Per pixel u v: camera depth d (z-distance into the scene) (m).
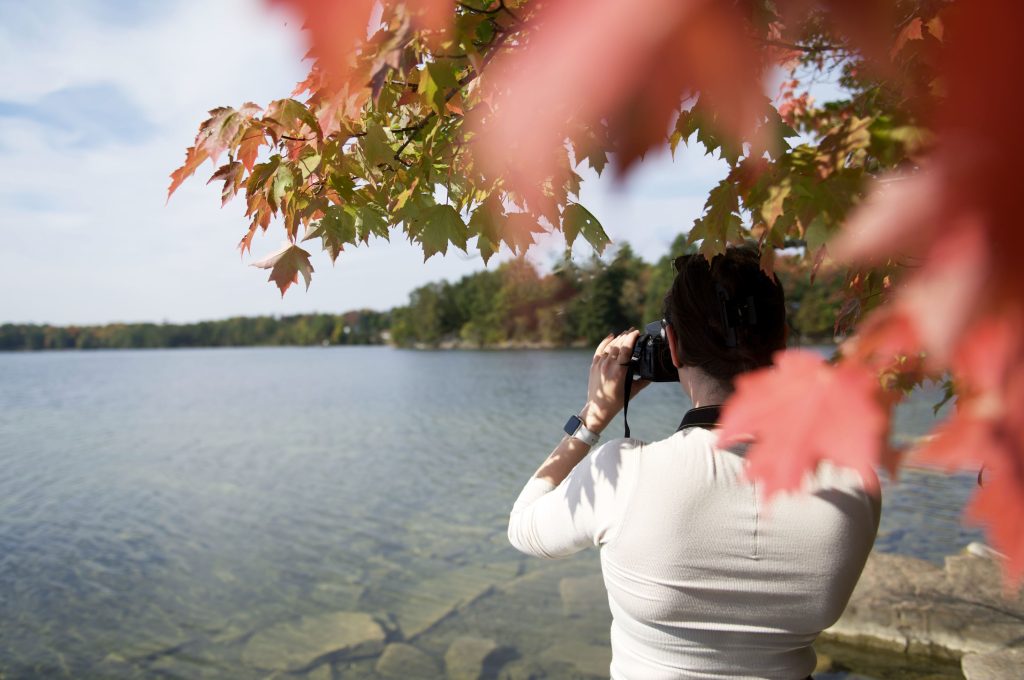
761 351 1.52
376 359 110.88
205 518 14.53
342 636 8.05
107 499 16.84
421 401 41.06
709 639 1.48
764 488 0.35
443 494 16.11
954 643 5.43
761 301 1.52
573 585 8.95
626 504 1.52
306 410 38.31
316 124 1.60
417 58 1.27
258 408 40.66
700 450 1.50
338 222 1.79
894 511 10.37
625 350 1.75
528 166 1.10
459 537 12.18
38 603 9.77
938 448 0.27
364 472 19.41
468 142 1.53
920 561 6.57
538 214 1.46
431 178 1.98
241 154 1.66
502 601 8.67
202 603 9.52
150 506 15.88
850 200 0.94
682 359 1.59
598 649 7.15
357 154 1.80
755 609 1.46
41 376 89.06
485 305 125.25
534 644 7.38
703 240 1.38
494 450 22.72
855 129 0.94
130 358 166.12
